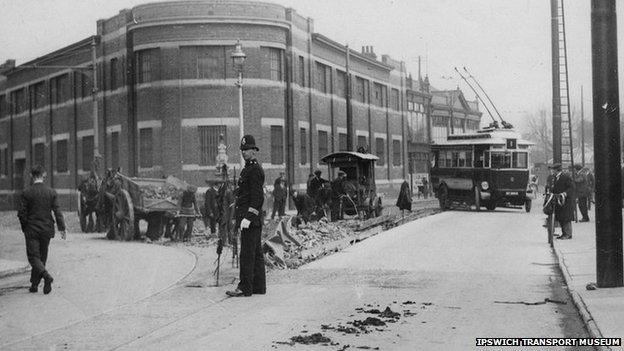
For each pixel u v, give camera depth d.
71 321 8.16
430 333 7.13
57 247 17.14
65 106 42.59
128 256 14.93
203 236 20.59
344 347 6.55
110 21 36.56
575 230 19.19
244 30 33.12
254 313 8.36
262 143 33.50
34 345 6.88
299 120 36.28
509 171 29.88
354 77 45.62
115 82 36.72
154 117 33.38
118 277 11.76
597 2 9.89
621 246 9.58
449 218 25.67
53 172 44.59
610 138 9.64
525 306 8.59
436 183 33.47
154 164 33.38
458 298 9.17
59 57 42.62
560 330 7.24
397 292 9.70
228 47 33.06
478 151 30.45
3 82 51.09
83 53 39.88
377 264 12.85
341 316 8.08
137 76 34.25
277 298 9.41
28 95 47.19
